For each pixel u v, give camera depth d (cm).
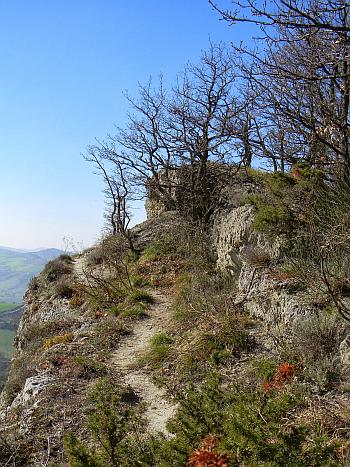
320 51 664
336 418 503
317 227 799
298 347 697
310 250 820
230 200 1446
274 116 1292
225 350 805
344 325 654
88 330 1210
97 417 521
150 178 2348
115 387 762
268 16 521
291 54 809
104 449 495
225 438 411
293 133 1112
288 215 909
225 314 919
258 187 1308
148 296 1385
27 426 664
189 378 770
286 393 501
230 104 1891
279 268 881
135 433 561
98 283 1591
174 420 504
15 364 1318
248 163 1861
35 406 723
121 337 1087
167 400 726
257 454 385
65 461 562
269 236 937
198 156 2066
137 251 2080
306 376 627
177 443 439
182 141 2098
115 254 2127
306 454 408
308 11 549
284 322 782
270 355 749
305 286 774
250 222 1041
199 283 1220
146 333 1106
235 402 497
